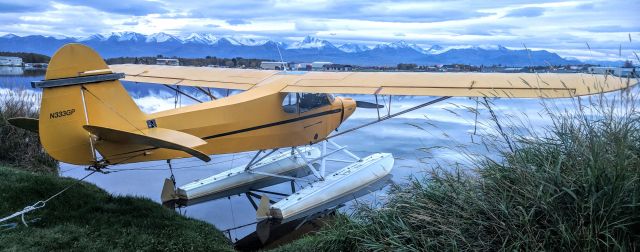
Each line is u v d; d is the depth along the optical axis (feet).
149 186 25.86
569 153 9.98
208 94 27.91
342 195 24.29
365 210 12.82
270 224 20.94
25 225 14.29
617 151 9.01
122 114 16.92
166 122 18.53
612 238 7.97
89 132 15.70
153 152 17.83
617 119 10.26
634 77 11.15
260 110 22.25
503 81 20.77
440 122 40.04
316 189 23.65
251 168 27.48
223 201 24.41
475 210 10.05
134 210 17.44
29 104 29.01
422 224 10.80
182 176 28.84
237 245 18.21
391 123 47.39
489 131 11.98
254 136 22.22
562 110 11.91
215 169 30.91
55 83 14.82
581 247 8.43
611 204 8.44
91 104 15.90
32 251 12.78
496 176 10.34
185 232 16.06
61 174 26.30
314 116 25.46
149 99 55.11
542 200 8.98
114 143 16.51
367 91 22.06
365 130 43.80
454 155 14.02
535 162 10.46
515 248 9.08
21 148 25.85
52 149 15.01
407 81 22.65
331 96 26.76
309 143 25.64
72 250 13.14
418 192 11.85
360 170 25.99
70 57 15.17
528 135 11.29
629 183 8.34
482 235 9.77
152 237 14.96
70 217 15.67
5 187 17.19
